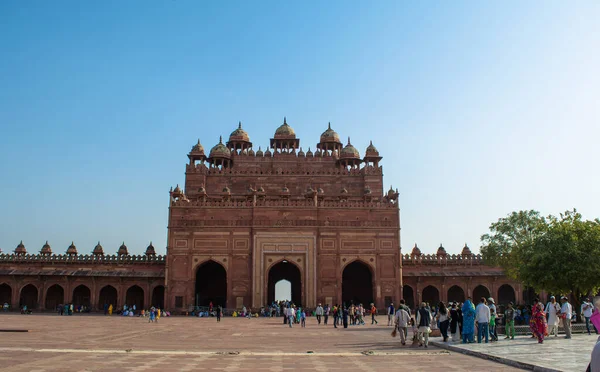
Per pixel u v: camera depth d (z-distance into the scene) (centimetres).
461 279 3156
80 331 1509
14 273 3089
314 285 2917
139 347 1055
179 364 795
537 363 764
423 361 854
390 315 2066
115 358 855
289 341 1255
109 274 3116
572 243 1706
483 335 1244
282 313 2855
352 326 1955
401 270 2998
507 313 1199
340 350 1032
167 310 2889
